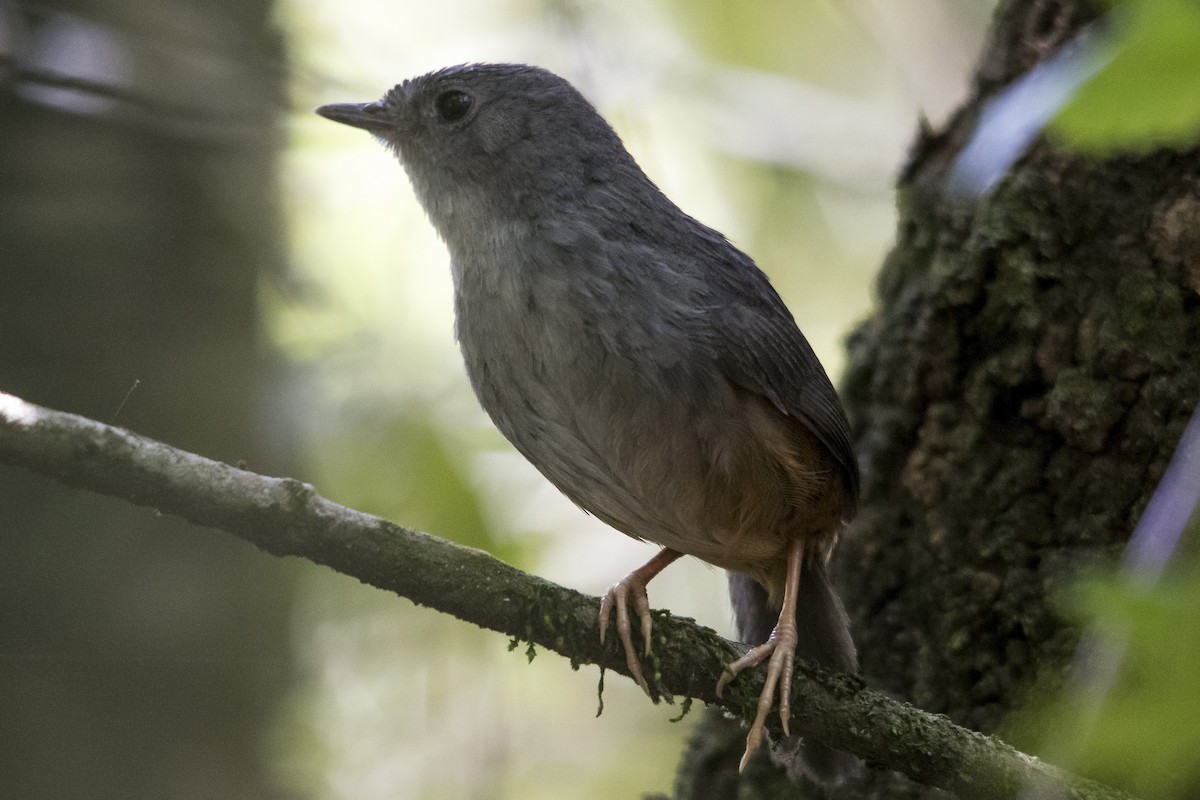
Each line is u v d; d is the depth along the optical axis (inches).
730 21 595.5
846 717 263.1
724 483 298.2
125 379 410.0
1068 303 310.2
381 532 247.3
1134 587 95.2
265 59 451.2
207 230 436.1
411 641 519.5
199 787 393.4
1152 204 305.3
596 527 533.6
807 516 313.9
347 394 471.8
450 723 513.3
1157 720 95.0
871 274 585.6
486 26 579.8
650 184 321.7
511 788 519.2
